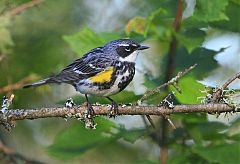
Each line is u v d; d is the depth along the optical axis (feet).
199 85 37.04
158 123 41.52
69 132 40.16
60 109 32.58
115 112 31.94
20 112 32.42
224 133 40.22
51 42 52.95
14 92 52.11
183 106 31.17
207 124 40.37
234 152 37.65
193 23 41.24
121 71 40.65
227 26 45.14
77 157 39.63
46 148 39.73
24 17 51.75
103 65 40.34
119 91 40.81
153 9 48.80
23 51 52.13
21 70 51.70
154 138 39.91
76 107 32.53
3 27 41.68
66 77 39.93
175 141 40.19
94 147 39.73
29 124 55.67
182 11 40.65
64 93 54.54
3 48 42.42
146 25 39.70
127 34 40.47
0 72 50.34
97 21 55.06
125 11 55.16
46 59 52.54
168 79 39.47
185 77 37.78
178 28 40.52
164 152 39.42
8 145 53.42
